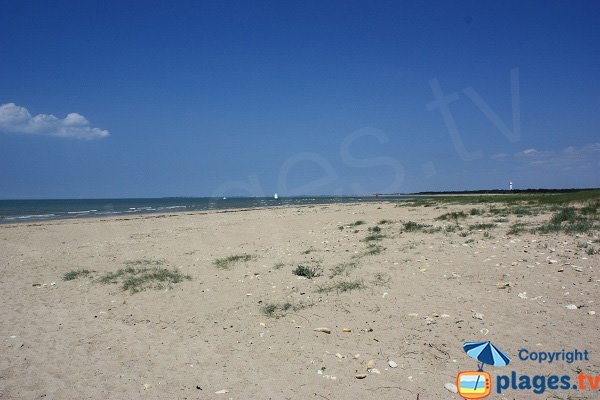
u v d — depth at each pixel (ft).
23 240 66.69
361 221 68.59
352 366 18.75
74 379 19.03
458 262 33.22
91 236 70.74
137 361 20.75
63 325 26.55
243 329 24.14
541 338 19.36
